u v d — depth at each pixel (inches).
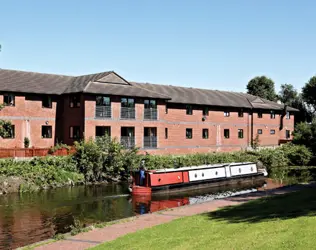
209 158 1626.5
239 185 1320.1
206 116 1900.8
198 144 1860.2
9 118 1371.8
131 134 1557.6
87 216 821.9
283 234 461.4
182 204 980.6
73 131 1486.2
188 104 1806.1
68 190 1120.8
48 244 547.2
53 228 719.7
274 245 420.2
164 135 1649.9
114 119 1476.4
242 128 2084.2
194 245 466.6
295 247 403.5
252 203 807.1
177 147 1765.5
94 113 1423.5
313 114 3134.8
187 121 1815.9
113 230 619.8
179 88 1969.7
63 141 1513.3
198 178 1242.0
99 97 1443.2
